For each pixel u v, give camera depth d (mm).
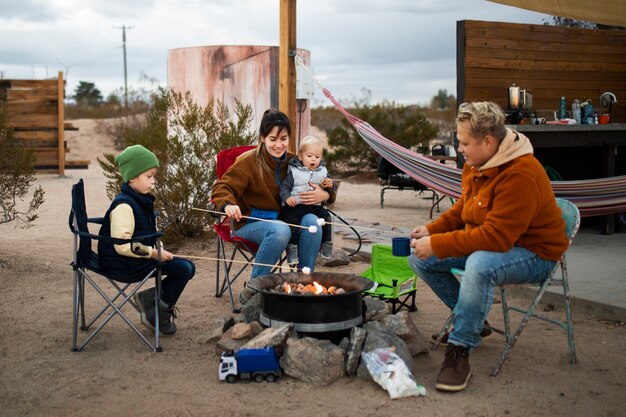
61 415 2943
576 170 8297
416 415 2926
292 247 4590
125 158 3811
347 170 15500
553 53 7664
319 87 6633
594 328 4156
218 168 4848
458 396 3133
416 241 3404
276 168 4523
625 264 5641
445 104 39812
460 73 7113
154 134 6707
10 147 5855
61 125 14289
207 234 7133
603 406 3025
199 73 8562
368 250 6297
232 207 4227
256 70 8453
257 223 4316
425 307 4664
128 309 4625
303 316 3451
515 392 3180
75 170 16391
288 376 3357
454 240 3275
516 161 3244
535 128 6648
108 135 23922
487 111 3238
